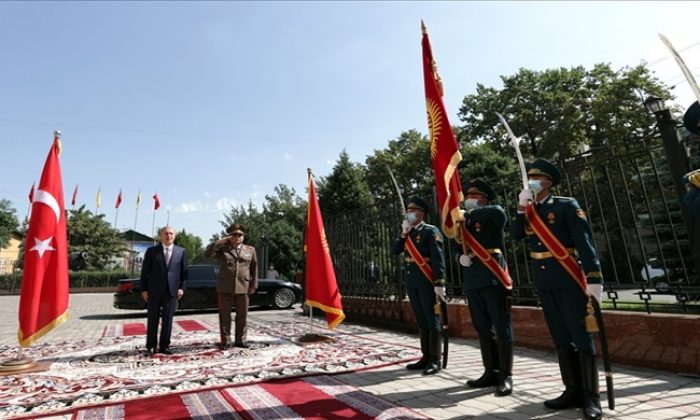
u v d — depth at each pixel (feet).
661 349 13.15
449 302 22.43
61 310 16.42
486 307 12.37
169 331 18.48
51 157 17.21
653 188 24.48
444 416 9.59
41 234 16.38
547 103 80.94
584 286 9.83
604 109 71.61
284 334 23.72
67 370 14.84
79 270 102.94
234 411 10.18
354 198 81.51
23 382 13.10
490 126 90.63
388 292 26.32
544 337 17.16
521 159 10.95
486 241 12.32
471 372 13.97
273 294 41.52
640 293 14.34
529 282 18.57
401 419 9.41
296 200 117.29
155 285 18.43
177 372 14.29
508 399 10.88
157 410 10.32
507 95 86.48
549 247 10.32
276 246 83.51
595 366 9.57
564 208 10.28
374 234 28.37
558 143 74.69
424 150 96.78
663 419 8.98
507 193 19.84
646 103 14.52
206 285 37.86
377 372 14.15
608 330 14.66
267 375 13.50
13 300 66.85
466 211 13.35
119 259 114.73
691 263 21.03
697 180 7.86
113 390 11.98
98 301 60.85
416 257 14.78
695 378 12.08
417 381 12.86
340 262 32.83
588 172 18.30
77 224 105.50
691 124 8.38
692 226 13.08
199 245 193.77
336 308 21.44
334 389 11.98
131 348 19.47
